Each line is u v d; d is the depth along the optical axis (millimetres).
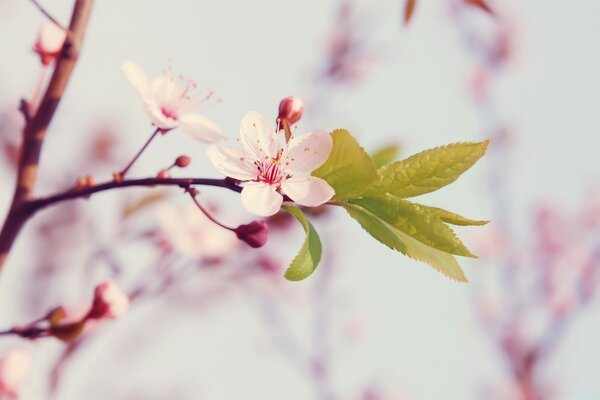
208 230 554
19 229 399
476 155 385
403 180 385
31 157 402
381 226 384
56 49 414
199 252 543
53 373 486
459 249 379
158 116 399
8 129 587
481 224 385
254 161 388
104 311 391
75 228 575
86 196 397
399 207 383
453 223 387
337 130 385
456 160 385
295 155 386
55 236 581
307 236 376
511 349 878
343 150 383
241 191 384
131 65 403
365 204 385
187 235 543
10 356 399
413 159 386
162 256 529
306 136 387
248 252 595
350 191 382
